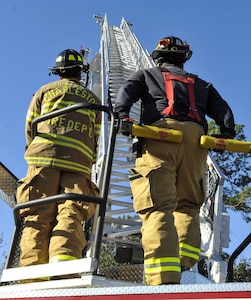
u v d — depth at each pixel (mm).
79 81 3693
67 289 2027
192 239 2949
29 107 3529
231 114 3199
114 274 3424
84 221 3295
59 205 3064
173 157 2900
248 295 1702
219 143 2924
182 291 1806
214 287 1764
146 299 1853
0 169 3627
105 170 2512
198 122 3062
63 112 2811
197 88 3193
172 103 3025
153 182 2789
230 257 2721
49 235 3031
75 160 3242
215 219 5000
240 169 18578
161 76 3158
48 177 3168
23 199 3109
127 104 2938
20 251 3039
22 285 2494
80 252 2889
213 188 5238
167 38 3381
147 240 2631
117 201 6750
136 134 2777
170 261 2557
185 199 3035
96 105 2707
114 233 5684
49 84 3578
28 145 3541
